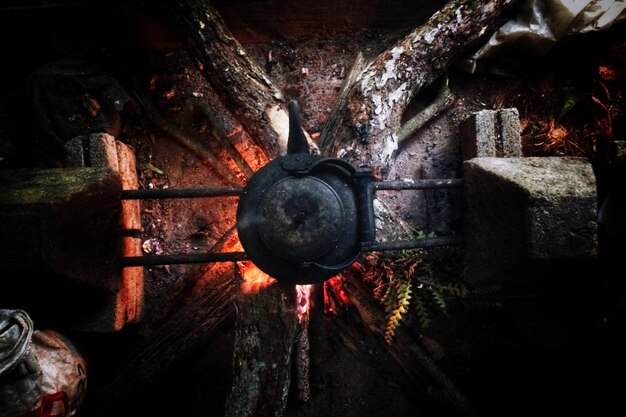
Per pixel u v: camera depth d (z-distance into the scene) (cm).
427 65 94
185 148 111
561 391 93
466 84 110
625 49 101
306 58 117
